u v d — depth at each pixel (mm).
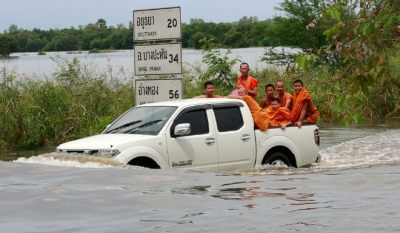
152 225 6602
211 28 53156
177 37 18031
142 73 18594
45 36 60469
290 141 15047
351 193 8117
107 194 8320
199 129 13844
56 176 9961
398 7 11406
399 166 12539
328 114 26656
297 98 15891
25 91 22438
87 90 23406
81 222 6812
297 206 7348
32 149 20453
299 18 37469
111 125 14523
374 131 23203
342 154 16828
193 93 26312
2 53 44875
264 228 6324
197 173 10406
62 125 21672
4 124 20750
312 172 11641
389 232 6035
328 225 6363
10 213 7254
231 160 14133
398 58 28375
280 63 38188
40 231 6449
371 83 11953
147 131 13594
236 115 14461
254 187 8844
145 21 18516
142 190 8656
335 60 32156
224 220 6730
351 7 11906
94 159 12625
